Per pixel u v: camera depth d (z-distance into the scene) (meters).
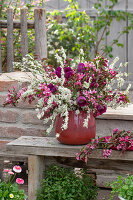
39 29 3.47
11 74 2.90
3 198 2.10
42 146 2.19
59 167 2.33
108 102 2.14
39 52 3.49
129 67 5.48
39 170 2.29
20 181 2.24
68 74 2.04
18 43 4.16
